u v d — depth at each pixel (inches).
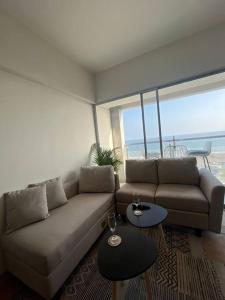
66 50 106.8
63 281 53.4
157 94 125.3
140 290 51.4
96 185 102.3
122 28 92.3
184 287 51.5
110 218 56.8
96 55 116.0
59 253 52.1
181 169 100.0
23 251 52.7
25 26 83.0
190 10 83.7
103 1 73.6
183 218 79.0
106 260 43.9
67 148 114.0
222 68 98.8
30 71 85.2
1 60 72.1
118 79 132.3
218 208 71.7
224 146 170.6
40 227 63.7
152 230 82.7
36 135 90.9
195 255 64.4
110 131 175.9
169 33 100.3
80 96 124.4
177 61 109.2
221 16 89.9
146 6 78.6
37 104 93.0
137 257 43.9
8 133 76.6
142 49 114.7
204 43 100.5
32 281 52.5
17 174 79.1
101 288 54.4
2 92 75.6
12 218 65.6
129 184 109.5
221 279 53.2
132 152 170.7
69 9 75.7
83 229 66.0
